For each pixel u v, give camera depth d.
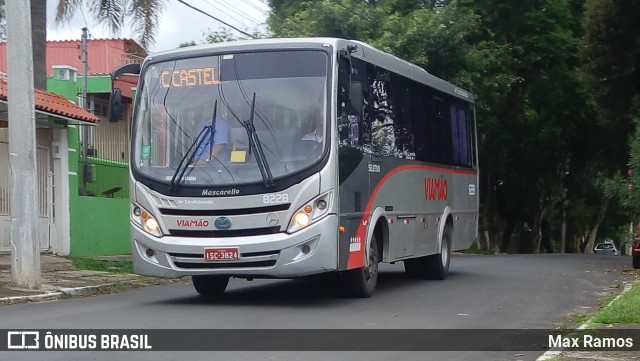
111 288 15.09
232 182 11.48
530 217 38.94
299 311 11.55
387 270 19.33
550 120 31.11
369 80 13.03
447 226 17.23
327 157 11.45
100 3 20.58
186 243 11.61
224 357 8.17
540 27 28.95
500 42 29.14
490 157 32.34
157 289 15.23
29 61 14.01
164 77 12.20
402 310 11.83
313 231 11.33
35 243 14.02
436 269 16.59
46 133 19.56
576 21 29.69
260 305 12.23
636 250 20.64
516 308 12.34
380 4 28.97
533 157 33.28
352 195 12.10
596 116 30.66
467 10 27.97
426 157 15.73
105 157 26.28
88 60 33.66
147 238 11.84
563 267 20.67
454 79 26.73
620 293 14.00
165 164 11.88
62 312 11.44
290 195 11.36
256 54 11.92
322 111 11.58
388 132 13.76
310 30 26.95
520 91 30.61
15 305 12.46
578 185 40.25
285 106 11.65
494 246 36.69
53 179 19.69
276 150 11.54
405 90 14.78
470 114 19.08
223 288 13.66
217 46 12.10
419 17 26.66
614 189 19.50
